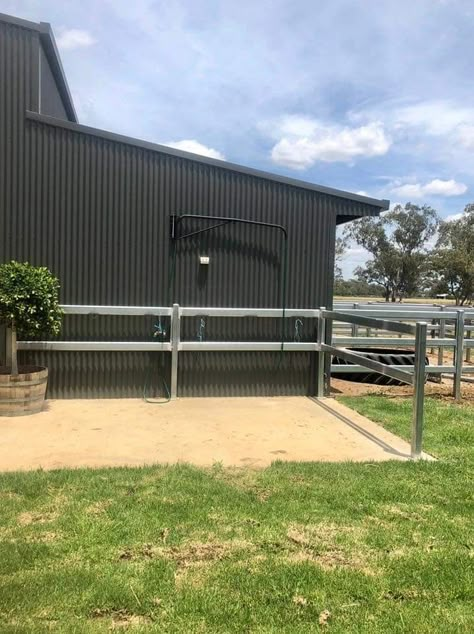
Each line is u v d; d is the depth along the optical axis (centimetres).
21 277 484
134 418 504
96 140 560
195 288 596
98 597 212
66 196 557
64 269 562
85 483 329
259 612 208
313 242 625
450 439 464
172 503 303
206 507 299
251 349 603
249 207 604
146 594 216
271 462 389
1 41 533
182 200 585
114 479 338
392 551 260
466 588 229
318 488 334
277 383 626
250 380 618
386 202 634
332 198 626
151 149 572
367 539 270
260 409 557
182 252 590
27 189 548
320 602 216
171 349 579
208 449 418
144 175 575
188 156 580
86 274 568
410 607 215
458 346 662
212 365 606
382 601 219
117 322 578
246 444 434
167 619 202
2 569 230
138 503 302
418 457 409
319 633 197
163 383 596
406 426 502
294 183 611
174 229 583
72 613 203
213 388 609
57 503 299
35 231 553
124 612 205
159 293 587
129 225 574
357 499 319
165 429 471
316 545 263
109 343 566
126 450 410
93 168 562
